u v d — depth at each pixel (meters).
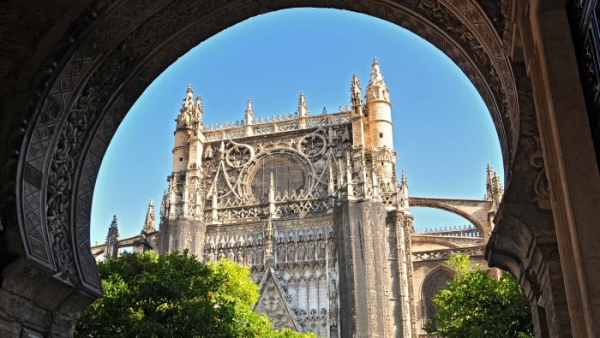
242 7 13.81
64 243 12.10
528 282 11.42
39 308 11.49
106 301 24.67
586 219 7.29
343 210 55.81
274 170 62.56
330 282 54.97
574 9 8.05
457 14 12.09
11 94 11.26
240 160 63.72
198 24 13.67
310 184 60.56
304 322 54.50
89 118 12.85
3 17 11.12
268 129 65.00
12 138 11.12
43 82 11.45
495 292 32.38
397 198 58.56
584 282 7.08
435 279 62.59
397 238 57.03
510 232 10.99
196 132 63.91
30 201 11.27
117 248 58.19
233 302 30.66
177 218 59.12
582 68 7.89
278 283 55.59
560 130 7.75
